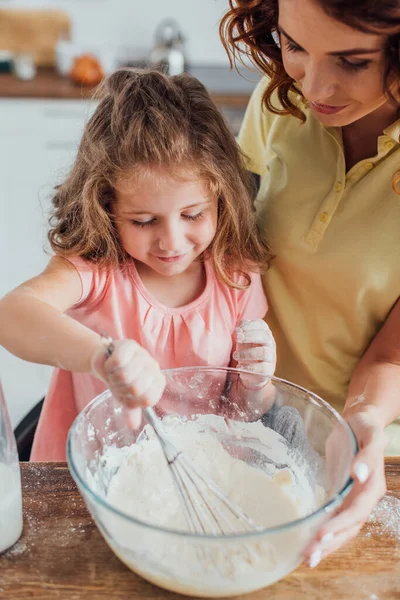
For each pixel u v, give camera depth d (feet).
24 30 10.78
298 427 2.94
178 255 3.40
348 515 2.49
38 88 9.62
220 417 3.16
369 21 2.44
